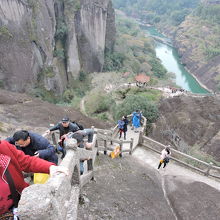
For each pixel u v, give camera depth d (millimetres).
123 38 86875
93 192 6371
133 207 6582
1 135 10109
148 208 6883
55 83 42969
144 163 10781
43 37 40812
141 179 8766
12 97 17078
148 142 14102
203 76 78625
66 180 2898
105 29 62812
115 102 29922
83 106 32312
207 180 10320
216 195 8516
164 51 102562
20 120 13578
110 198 6477
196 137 21094
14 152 2312
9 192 2180
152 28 139250
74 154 4449
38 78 40375
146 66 72562
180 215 7398
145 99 20469
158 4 156750
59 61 49688
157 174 10023
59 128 5777
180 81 77188
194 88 73000
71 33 51250
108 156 10008
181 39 105250
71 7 51000
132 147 11672
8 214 2170
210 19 109312
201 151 19828
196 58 87750
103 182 7371
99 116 26438
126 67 69500
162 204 7609
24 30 35938
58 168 2457
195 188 8844
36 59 39250
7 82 33344
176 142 18969
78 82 53594
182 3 153875
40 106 16984
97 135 9336
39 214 1979
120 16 139125
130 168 9414
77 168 4871
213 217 7398
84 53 56906
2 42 32125
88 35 56750
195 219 7270
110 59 68312
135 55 82062
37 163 2396
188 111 22656
